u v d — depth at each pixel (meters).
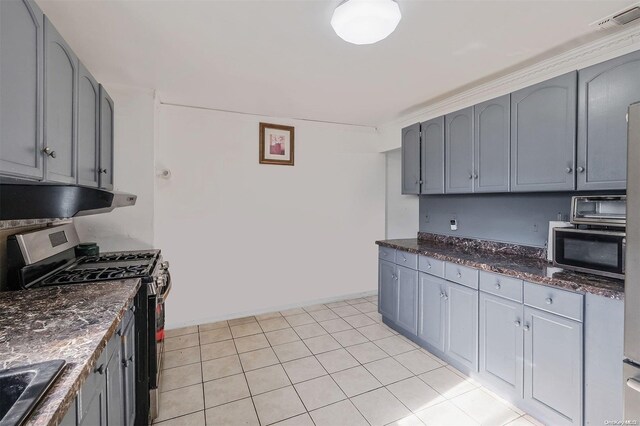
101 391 1.07
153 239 2.61
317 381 2.15
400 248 2.80
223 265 3.24
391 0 1.43
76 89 1.52
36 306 1.22
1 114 0.93
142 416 1.69
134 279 1.63
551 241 1.87
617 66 1.59
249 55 2.03
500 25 1.69
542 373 1.66
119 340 1.32
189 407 1.88
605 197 1.65
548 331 1.63
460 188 2.52
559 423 1.60
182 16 1.60
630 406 1.19
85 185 1.68
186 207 3.06
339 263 3.88
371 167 4.03
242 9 1.54
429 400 1.93
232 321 3.23
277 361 2.42
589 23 1.67
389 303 2.97
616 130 1.60
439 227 3.12
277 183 3.48
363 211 4.00
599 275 1.61
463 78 2.41
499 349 1.90
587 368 1.47
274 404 1.91
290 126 3.53
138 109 2.57
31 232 1.64
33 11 1.10
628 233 1.15
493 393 1.98
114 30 1.73
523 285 1.75
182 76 2.35
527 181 2.03
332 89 2.63
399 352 2.55
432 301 2.43
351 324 3.14
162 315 2.05
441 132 2.70
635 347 1.13
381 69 2.24
